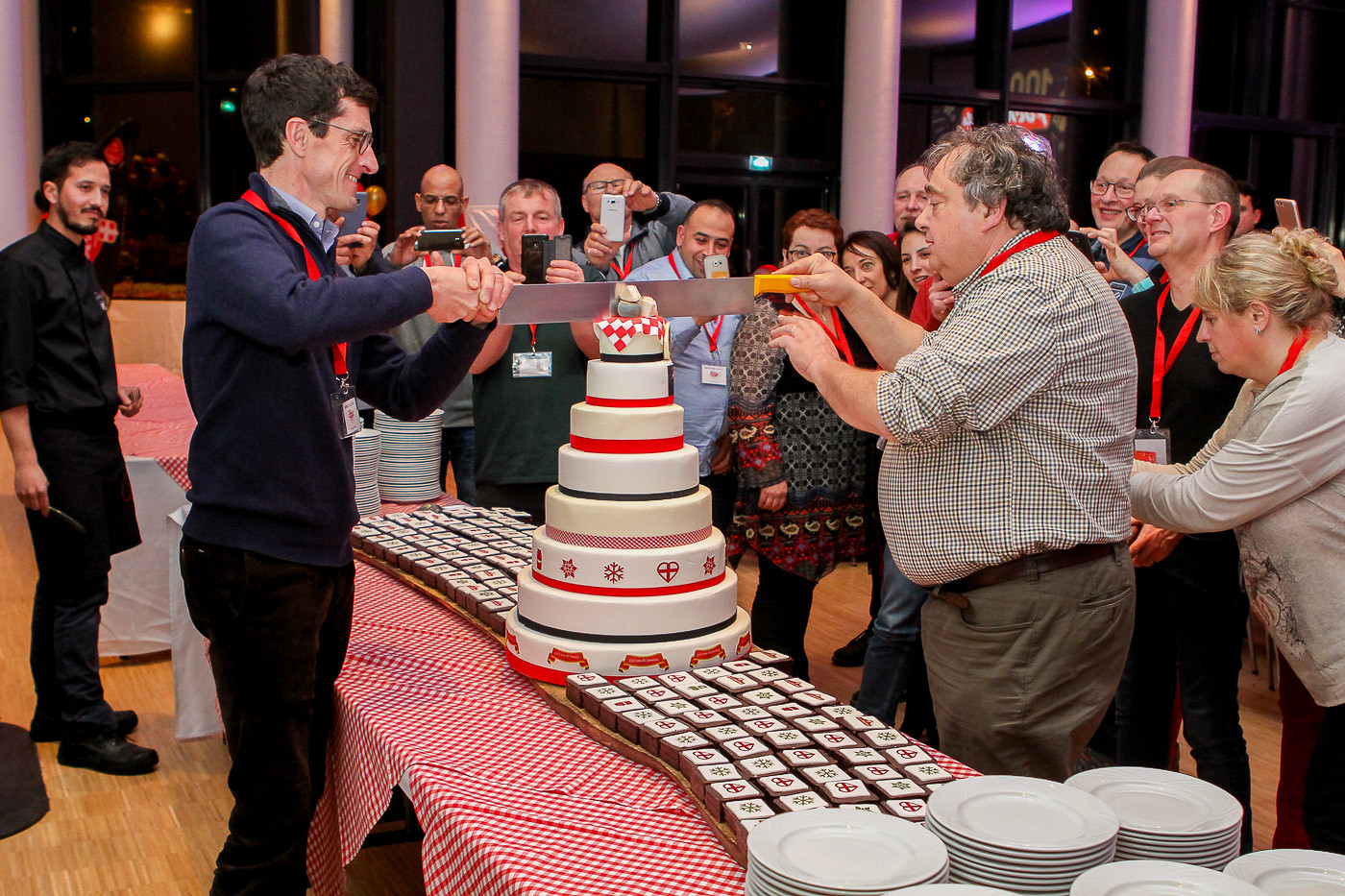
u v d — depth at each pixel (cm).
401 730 178
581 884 129
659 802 154
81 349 309
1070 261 168
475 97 688
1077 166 923
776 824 123
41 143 817
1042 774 176
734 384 329
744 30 824
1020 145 170
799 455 335
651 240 422
